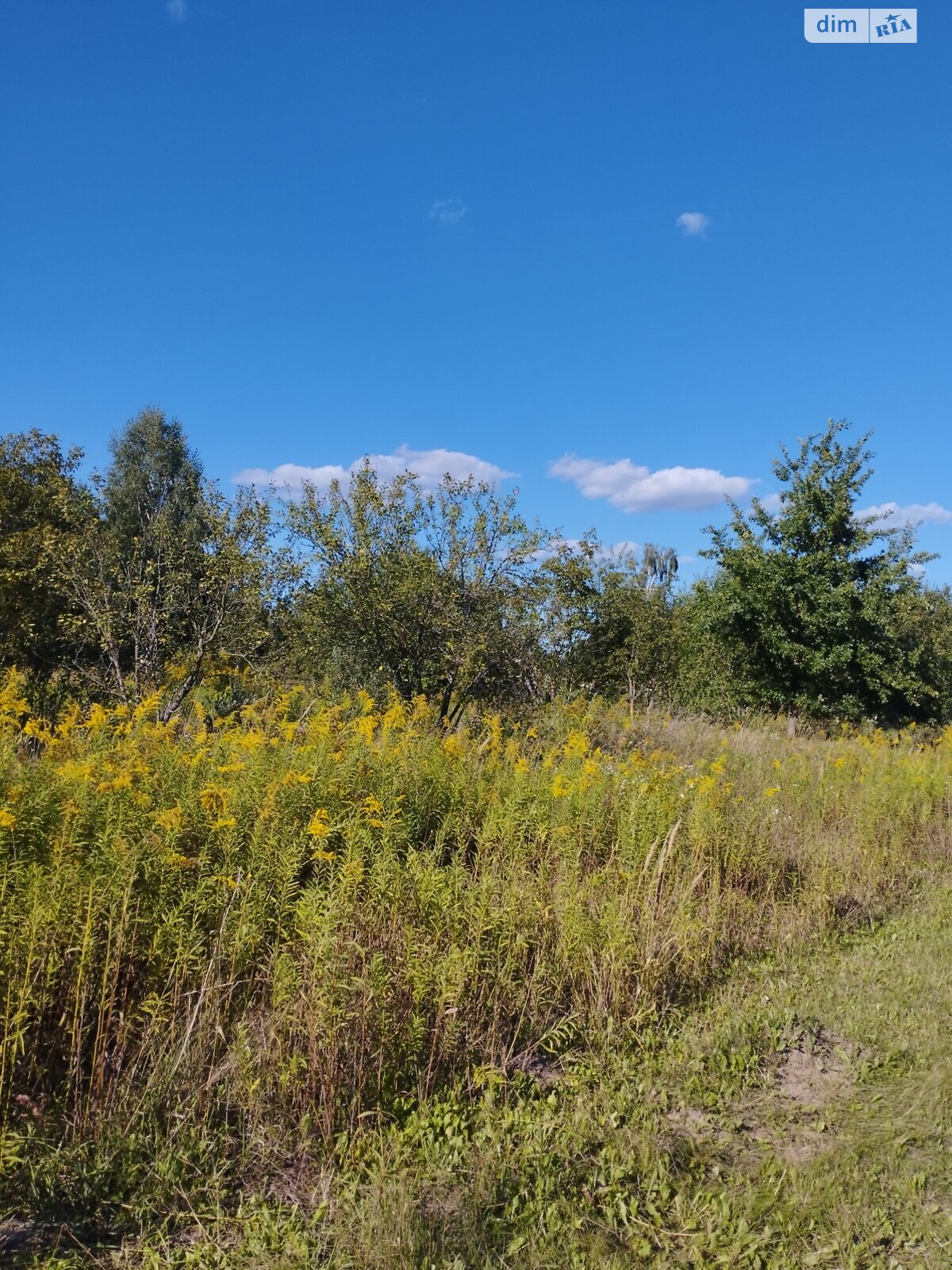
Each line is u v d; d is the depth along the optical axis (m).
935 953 6.06
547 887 5.49
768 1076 4.29
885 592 19.12
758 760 11.75
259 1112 3.52
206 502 10.73
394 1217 3.07
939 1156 3.67
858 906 7.15
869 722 18.28
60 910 3.70
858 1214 3.28
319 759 6.04
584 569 13.12
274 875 4.57
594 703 12.55
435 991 4.04
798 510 19.56
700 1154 3.65
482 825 6.43
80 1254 2.89
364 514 11.61
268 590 10.73
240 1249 2.95
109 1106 3.43
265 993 4.18
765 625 19.23
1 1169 2.91
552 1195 3.33
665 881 6.26
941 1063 4.42
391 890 4.44
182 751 6.36
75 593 10.68
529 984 4.55
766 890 6.94
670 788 7.64
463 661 11.46
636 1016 4.71
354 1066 3.68
